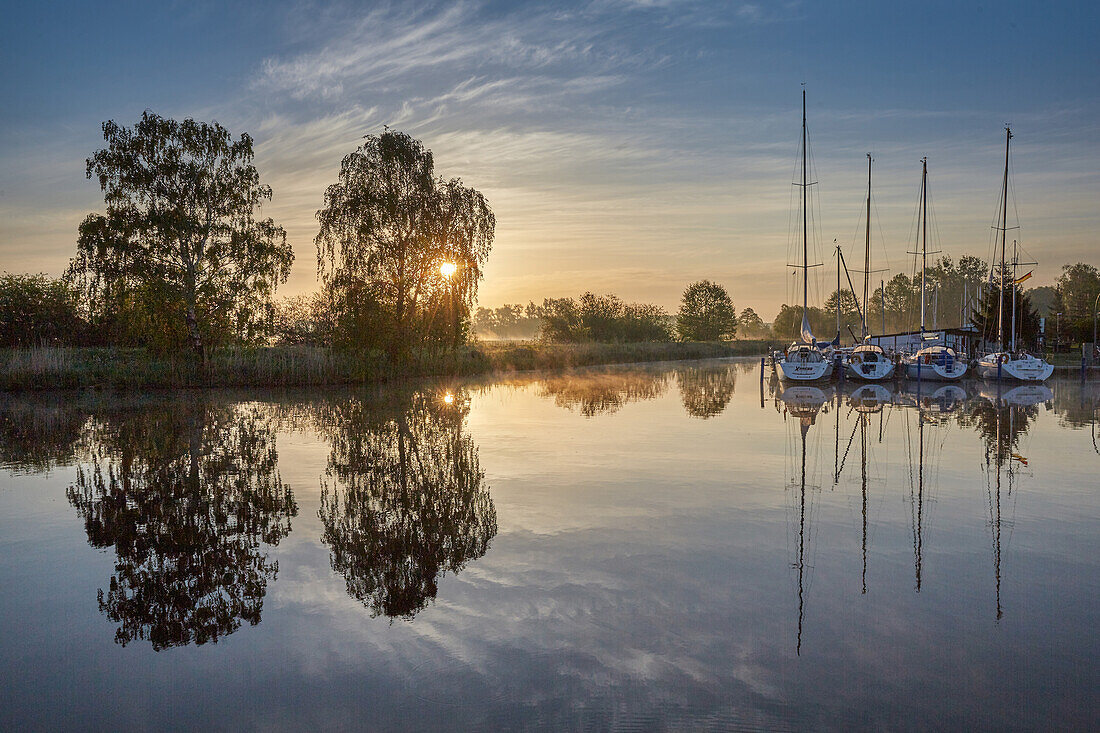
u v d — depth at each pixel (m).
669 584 7.23
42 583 7.58
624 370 51.91
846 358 39.06
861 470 13.39
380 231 37.38
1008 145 40.88
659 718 4.69
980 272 136.38
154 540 9.05
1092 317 59.72
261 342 36.44
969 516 9.95
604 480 12.49
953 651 5.67
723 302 109.31
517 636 6.02
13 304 42.06
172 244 34.19
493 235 40.47
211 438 17.66
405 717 4.78
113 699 5.13
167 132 34.72
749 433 18.45
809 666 5.41
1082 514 10.05
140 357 35.69
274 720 4.79
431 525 9.55
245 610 6.74
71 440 17.45
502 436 17.89
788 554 8.22
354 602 6.88
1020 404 26.09
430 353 40.97
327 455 15.10
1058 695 4.96
